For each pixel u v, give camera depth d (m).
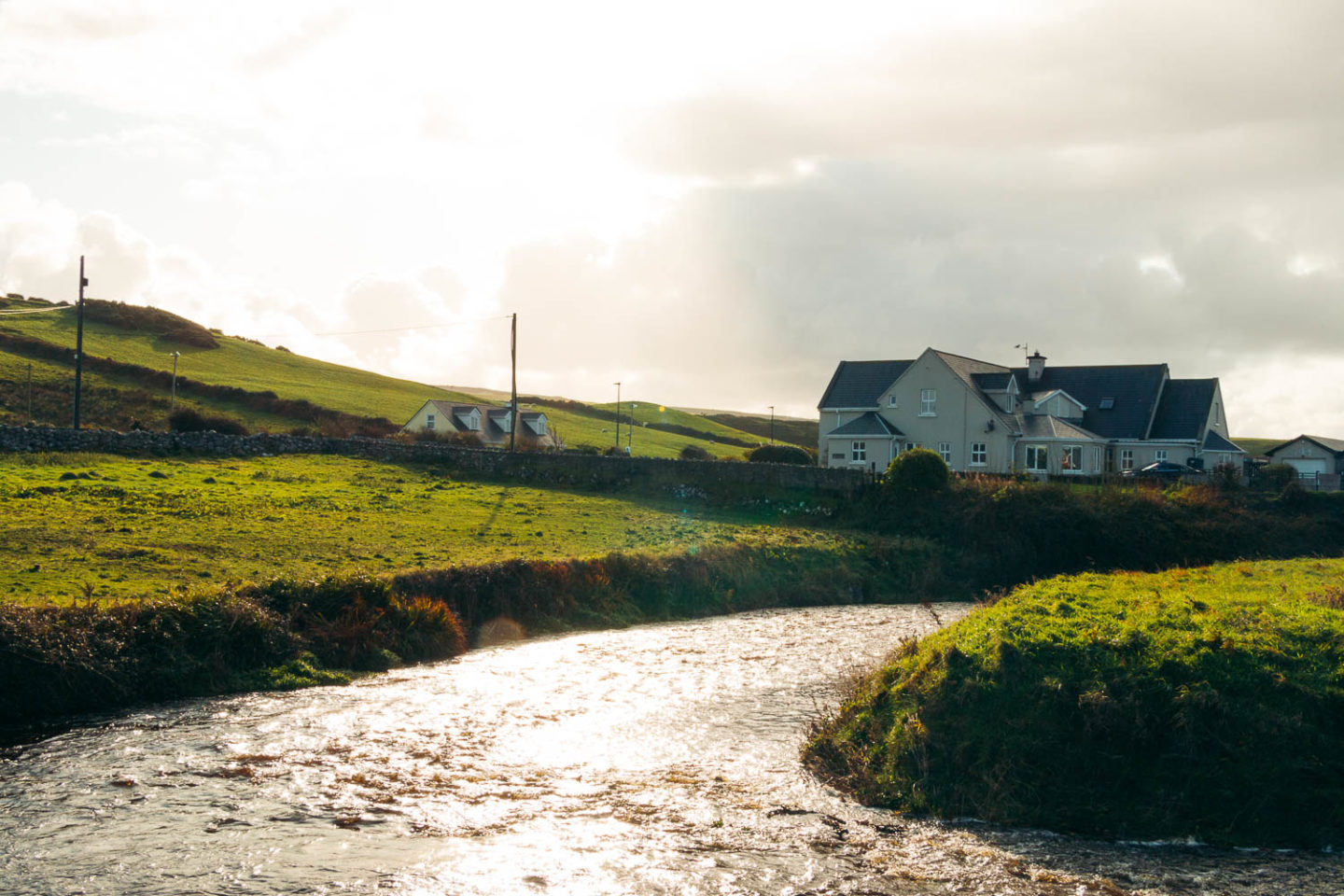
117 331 116.94
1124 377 75.94
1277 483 64.38
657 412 171.62
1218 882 12.30
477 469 58.28
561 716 20.42
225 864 12.71
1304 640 16.91
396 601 27.64
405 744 18.28
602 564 35.81
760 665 26.19
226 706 21.14
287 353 142.62
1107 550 50.03
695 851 13.23
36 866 12.60
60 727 19.19
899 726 16.36
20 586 24.94
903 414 71.81
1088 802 14.30
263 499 42.03
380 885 12.12
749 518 52.59
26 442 47.56
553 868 12.66
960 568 48.41
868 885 12.21
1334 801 13.74
